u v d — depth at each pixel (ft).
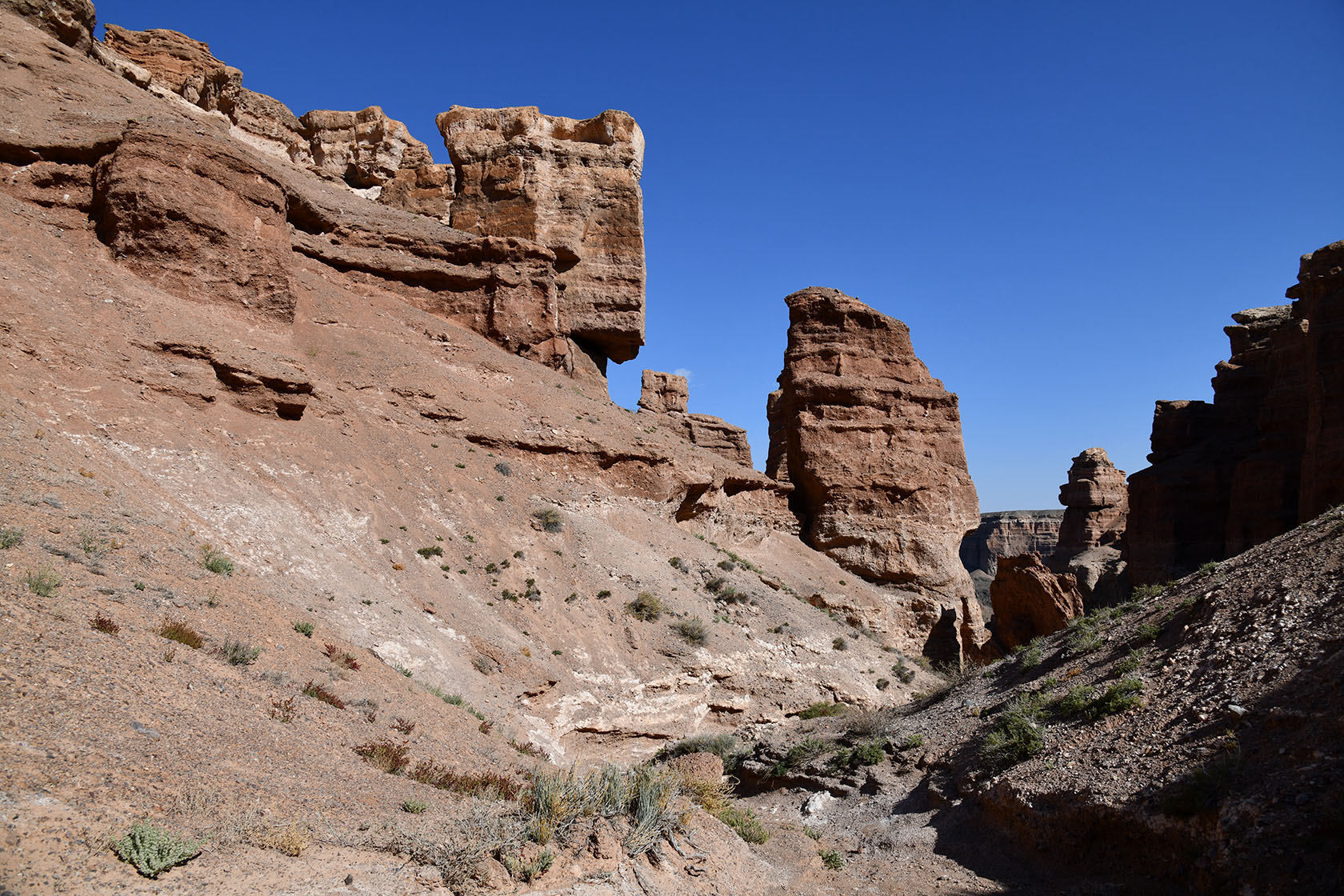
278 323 108.47
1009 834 42.34
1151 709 43.83
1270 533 173.68
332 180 176.65
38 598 36.14
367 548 85.81
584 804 32.17
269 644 48.26
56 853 20.68
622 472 130.41
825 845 48.34
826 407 175.63
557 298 156.25
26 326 75.31
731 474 155.63
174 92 161.27
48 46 114.01
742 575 129.08
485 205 174.91
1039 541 481.46
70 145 99.35
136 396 79.77
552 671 86.74
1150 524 219.82
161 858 21.93
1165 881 33.04
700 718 96.27
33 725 26.13
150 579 47.37
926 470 176.14
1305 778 30.19
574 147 179.11
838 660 116.78
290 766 32.68
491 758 49.70
